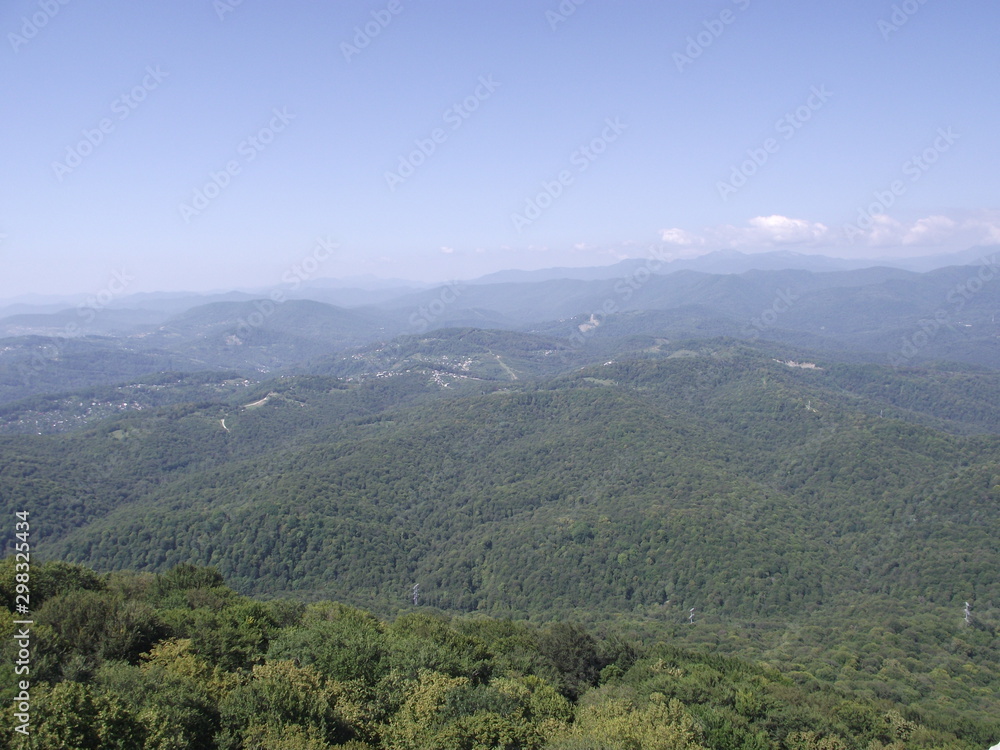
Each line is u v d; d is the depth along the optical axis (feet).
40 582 121.29
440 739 86.28
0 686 73.51
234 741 78.07
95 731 67.21
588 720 104.83
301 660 111.45
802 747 114.62
